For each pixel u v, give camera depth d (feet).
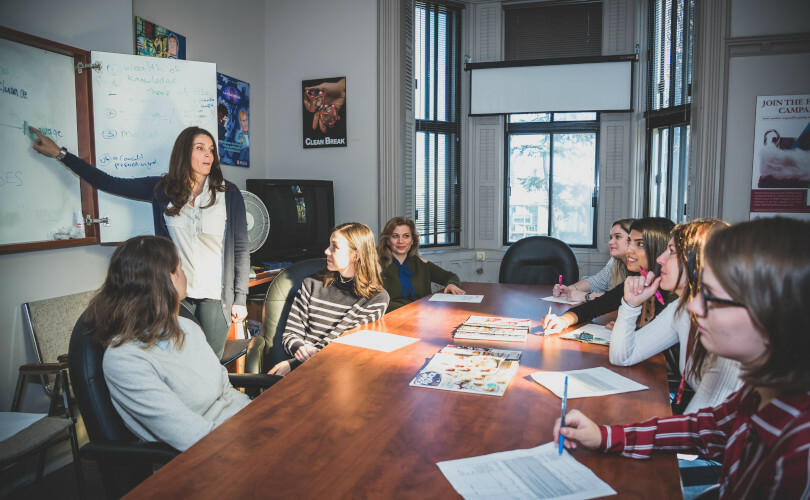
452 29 17.62
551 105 17.11
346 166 14.85
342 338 6.84
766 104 12.59
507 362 5.70
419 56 16.74
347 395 4.83
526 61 17.13
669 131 15.81
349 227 7.87
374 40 14.44
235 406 5.78
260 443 3.86
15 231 7.77
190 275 8.52
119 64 9.12
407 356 6.07
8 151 7.63
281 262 13.16
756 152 12.71
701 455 3.93
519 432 4.01
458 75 17.80
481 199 18.30
